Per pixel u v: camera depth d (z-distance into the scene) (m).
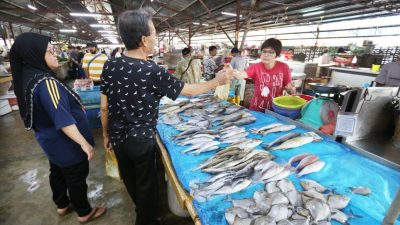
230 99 3.81
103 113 1.75
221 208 1.03
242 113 2.31
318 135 1.71
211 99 3.00
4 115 5.20
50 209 2.24
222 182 1.20
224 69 1.64
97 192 2.50
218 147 1.64
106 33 25.08
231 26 14.46
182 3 9.11
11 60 1.42
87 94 4.09
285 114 2.13
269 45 2.25
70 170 1.75
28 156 3.30
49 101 1.40
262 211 0.99
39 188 2.57
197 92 1.48
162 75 1.32
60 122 1.42
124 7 10.41
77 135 1.51
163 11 12.25
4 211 2.21
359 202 1.04
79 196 1.92
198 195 1.12
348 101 1.53
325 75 6.48
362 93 1.47
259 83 2.44
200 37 26.81
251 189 1.16
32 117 1.48
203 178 1.26
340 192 1.12
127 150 1.45
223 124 2.08
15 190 2.54
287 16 9.48
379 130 1.65
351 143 1.56
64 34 25.55
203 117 2.26
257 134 1.84
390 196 1.08
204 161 1.44
